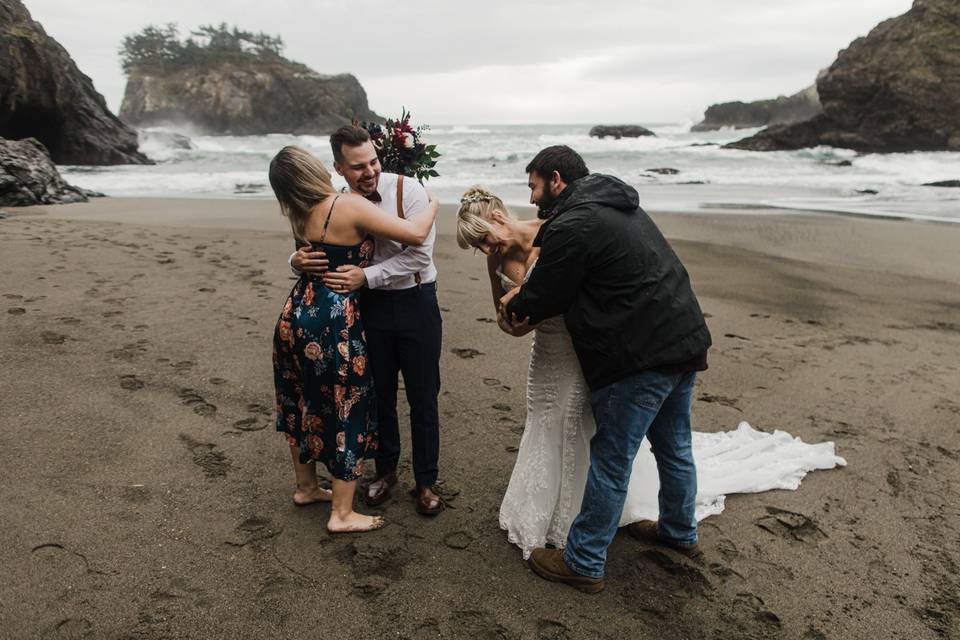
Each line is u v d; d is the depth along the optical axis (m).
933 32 30.59
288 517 3.02
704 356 2.60
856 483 3.52
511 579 2.69
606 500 2.55
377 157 3.04
